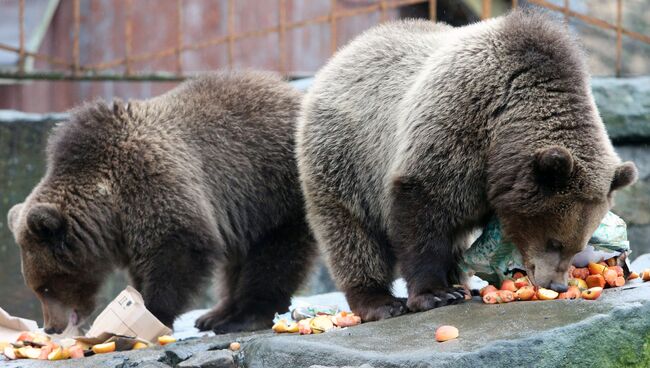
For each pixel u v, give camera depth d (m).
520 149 8.07
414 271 8.52
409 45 9.34
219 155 10.30
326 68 9.93
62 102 18.86
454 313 8.02
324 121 9.58
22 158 14.57
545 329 7.26
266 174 10.45
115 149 10.03
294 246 10.48
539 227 8.10
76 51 14.30
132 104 10.34
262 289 10.38
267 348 7.77
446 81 8.49
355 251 9.34
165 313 9.79
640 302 7.61
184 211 9.77
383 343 7.54
